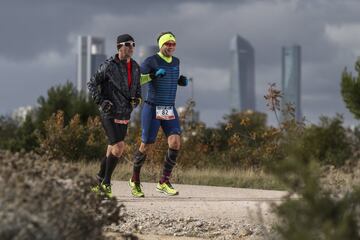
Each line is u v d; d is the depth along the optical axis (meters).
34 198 9.12
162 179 21.28
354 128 41.56
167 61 20.30
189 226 15.84
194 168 35.38
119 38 18.92
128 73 19.09
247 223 16.03
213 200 19.95
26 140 49.75
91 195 10.39
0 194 9.02
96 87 18.97
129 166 33.47
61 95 52.00
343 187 11.23
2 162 10.05
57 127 42.16
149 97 20.48
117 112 18.95
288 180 9.41
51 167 10.34
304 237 8.91
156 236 14.89
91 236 10.09
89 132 43.38
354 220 9.03
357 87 41.72
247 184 28.38
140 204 18.77
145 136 20.48
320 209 9.06
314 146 39.03
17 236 8.77
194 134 42.25
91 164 35.72
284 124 37.09
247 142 41.34
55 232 9.15
